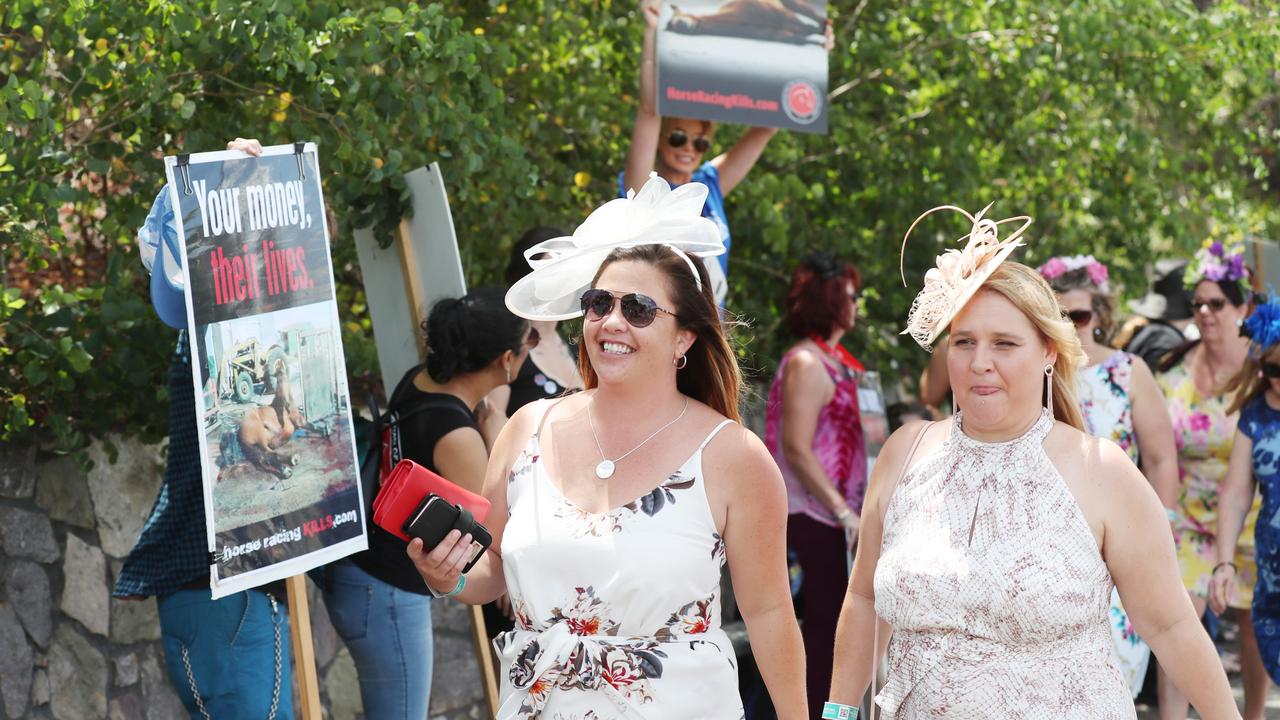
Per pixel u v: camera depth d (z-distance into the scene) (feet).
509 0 18.99
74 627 15.02
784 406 18.65
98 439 15.15
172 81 14.55
